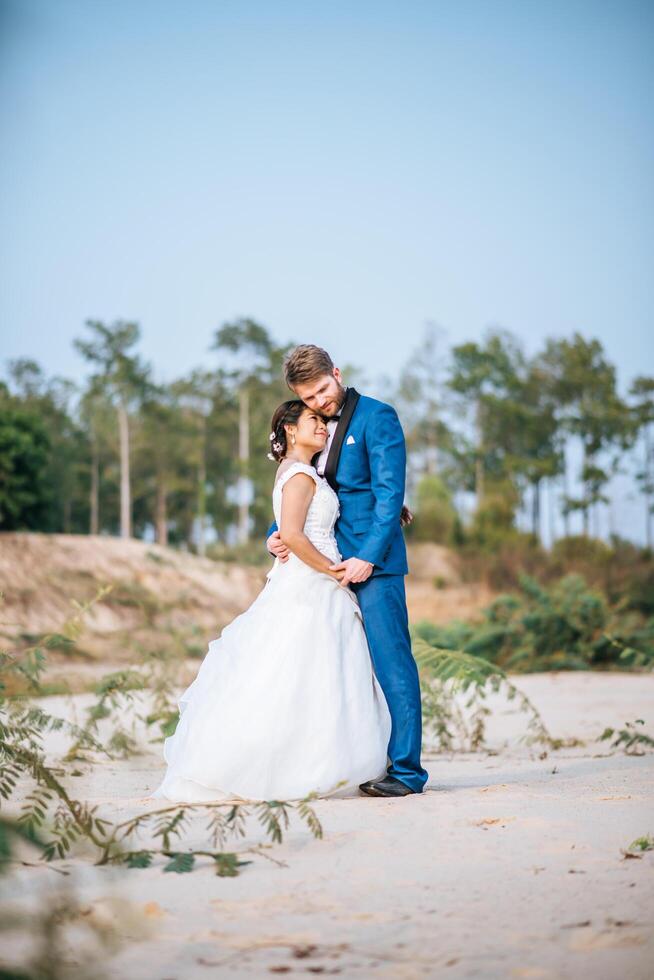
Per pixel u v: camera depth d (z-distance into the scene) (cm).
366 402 507
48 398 7050
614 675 1588
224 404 7106
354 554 498
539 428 6900
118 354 6234
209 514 7394
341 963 240
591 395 6950
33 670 504
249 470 6391
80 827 346
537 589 1814
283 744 455
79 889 302
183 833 381
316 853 345
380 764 467
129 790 512
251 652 471
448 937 257
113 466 7125
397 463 494
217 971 235
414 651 724
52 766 591
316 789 452
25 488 3809
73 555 2392
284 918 274
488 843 351
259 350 6919
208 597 2491
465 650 1698
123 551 2530
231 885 307
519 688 1323
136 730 807
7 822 279
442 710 754
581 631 1739
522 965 237
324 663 469
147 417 6869
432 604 3231
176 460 7062
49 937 241
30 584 2150
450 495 4566
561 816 396
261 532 7112
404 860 332
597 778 532
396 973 233
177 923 270
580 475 6856
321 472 505
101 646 1581
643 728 860
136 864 331
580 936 255
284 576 485
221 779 450
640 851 339
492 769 609
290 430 503
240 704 459
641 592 2878
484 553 3672
